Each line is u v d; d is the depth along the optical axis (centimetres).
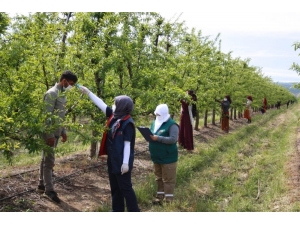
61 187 595
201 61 1282
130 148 429
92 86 680
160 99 784
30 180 600
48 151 420
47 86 600
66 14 739
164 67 930
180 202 563
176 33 1082
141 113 812
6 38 458
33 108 406
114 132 425
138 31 827
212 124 1841
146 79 781
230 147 1114
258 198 624
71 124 434
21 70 459
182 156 899
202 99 1289
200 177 728
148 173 743
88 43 675
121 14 759
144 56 816
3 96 413
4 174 622
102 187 626
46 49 571
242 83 2138
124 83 798
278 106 4919
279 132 1647
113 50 700
